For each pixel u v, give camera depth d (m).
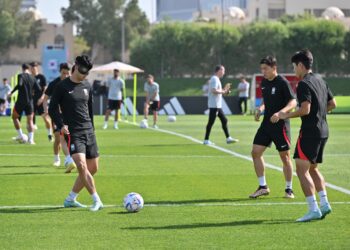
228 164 19.67
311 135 11.29
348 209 12.45
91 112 12.67
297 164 11.43
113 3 132.88
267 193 13.95
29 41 129.38
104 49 137.25
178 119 46.44
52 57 77.00
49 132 27.06
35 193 14.24
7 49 126.56
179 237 10.26
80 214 11.99
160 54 104.81
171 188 15.05
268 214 12.02
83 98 12.48
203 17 139.50
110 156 21.81
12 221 11.41
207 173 17.64
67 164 17.42
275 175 17.20
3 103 51.31
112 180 16.28
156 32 105.50
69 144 12.42
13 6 128.38
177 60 105.12
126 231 10.66
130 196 12.23
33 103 26.50
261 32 101.81
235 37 102.56
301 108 11.18
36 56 130.12
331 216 11.80
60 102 12.47
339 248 9.63
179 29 104.44
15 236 10.33
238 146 25.47
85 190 14.49
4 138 28.92
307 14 114.06
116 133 32.38
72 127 12.41
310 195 11.39
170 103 54.97
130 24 135.25
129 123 41.28
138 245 9.78
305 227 10.95
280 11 143.12
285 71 102.69
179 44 104.00
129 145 25.84
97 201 12.38
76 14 133.75
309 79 11.30
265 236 10.34
